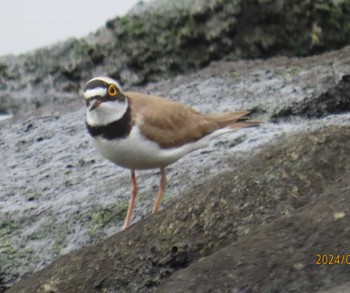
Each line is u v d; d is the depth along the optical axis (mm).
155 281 10320
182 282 9328
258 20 20000
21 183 14859
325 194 9906
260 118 15938
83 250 10859
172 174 14055
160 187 13047
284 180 10500
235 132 14969
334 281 8828
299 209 9898
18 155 16031
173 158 12609
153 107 12500
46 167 15312
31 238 13508
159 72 20609
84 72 21031
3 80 21406
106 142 12289
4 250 13367
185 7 20344
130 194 13891
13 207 14133
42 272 10938
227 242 10172
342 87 16250
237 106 16406
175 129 12523
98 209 13703
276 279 9039
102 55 20859
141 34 20609
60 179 14789
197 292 9148
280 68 17922
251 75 17844
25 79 21328
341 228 9227
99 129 12258
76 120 17375
